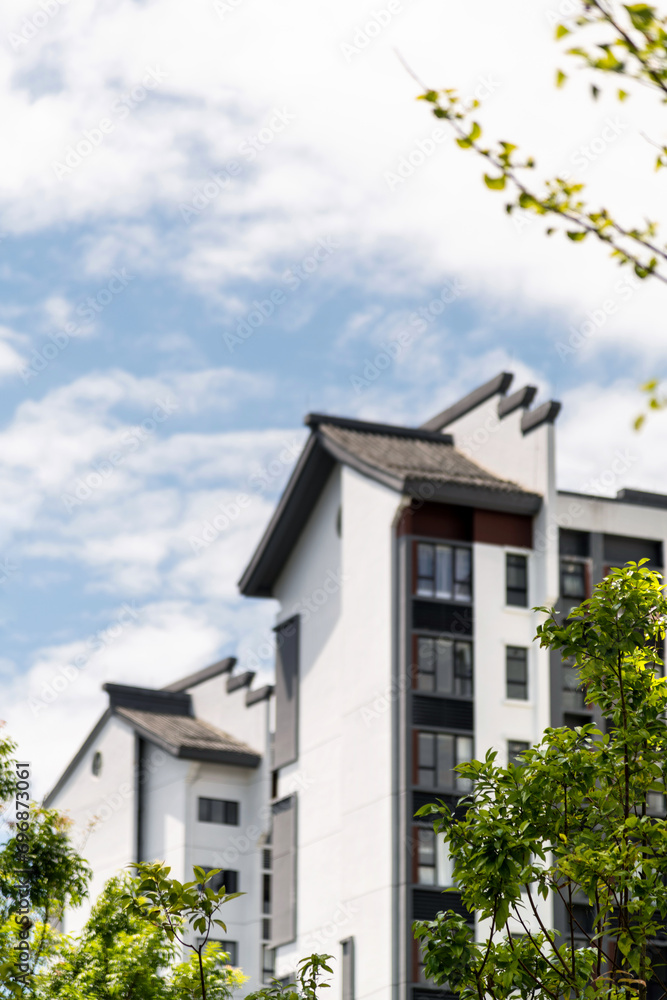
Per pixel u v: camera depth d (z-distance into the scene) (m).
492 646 42.88
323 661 46.53
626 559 44.91
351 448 45.62
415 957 39.19
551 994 11.31
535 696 42.78
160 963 23.27
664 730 12.34
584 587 44.12
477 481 43.62
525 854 11.53
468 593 43.09
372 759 42.53
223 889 10.75
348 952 41.78
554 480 43.66
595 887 11.52
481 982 11.58
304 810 46.19
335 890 43.31
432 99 7.16
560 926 37.69
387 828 41.03
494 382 46.34
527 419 44.56
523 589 43.72
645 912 11.34
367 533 44.66
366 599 44.28
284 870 46.47
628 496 45.72
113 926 23.59
